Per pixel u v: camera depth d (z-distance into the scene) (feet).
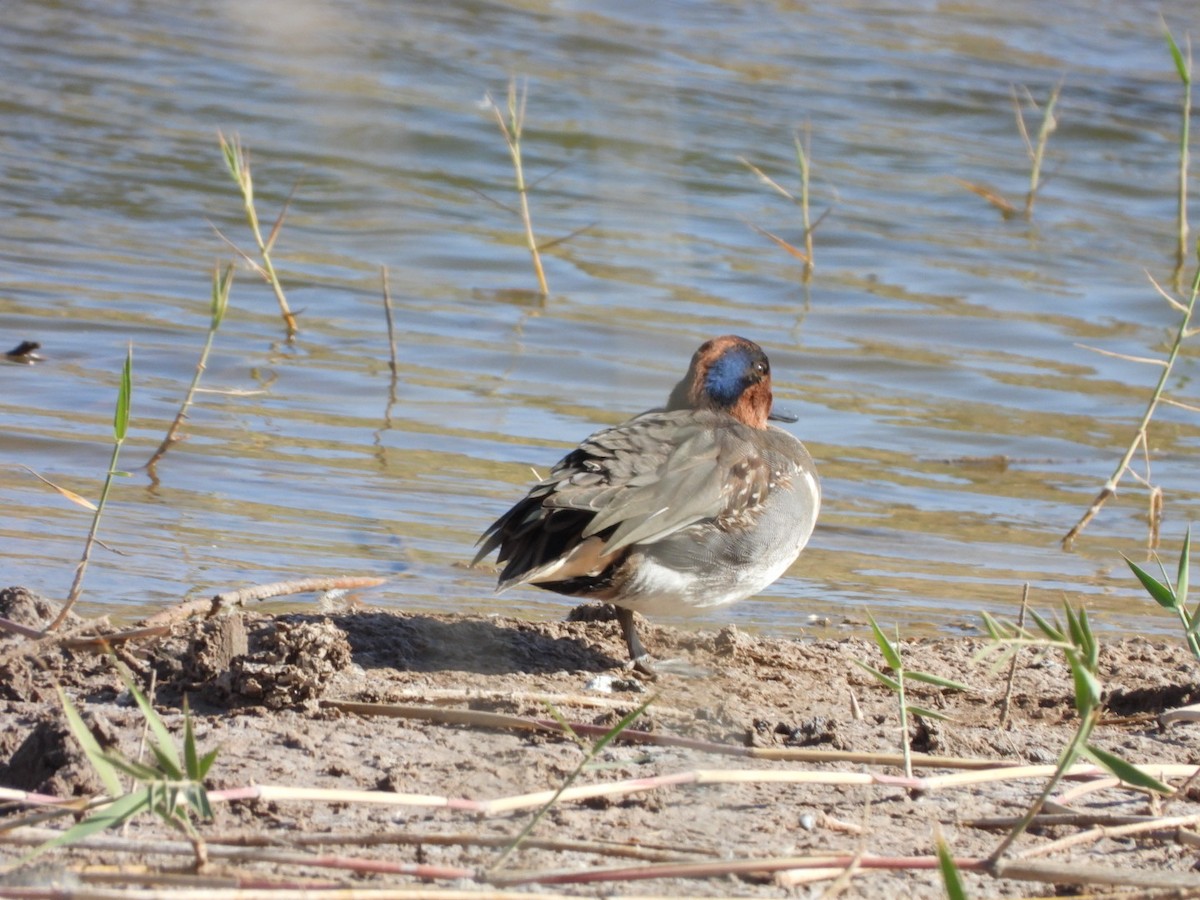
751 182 83.87
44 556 36.91
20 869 19.07
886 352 61.77
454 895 18.02
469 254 69.00
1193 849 22.43
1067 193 87.56
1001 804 24.29
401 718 27.27
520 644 33.01
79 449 45.27
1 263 63.26
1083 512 47.67
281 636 28.40
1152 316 68.59
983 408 56.95
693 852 21.09
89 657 29.12
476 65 93.45
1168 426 56.13
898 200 83.71
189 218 71.31
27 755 23.26
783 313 65.62
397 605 35.81
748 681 31.40
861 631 36.70
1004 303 69.05
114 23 98.89
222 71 90.84
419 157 80.23
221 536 39.52
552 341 59.67
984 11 121.29
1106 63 110.73
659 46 103.04
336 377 54.24
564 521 32.07
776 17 115.14
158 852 19.31
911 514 46.37
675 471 32.76
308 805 22.75
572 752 25.76
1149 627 37.91
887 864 20.02
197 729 25.98
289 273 65.98
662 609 33.55
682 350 39.06
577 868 20.57
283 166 77.10
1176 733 28.99
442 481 45.27
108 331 56.95
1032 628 37.29
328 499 43.09
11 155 76.23
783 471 34.88
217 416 49.49
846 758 25.59
